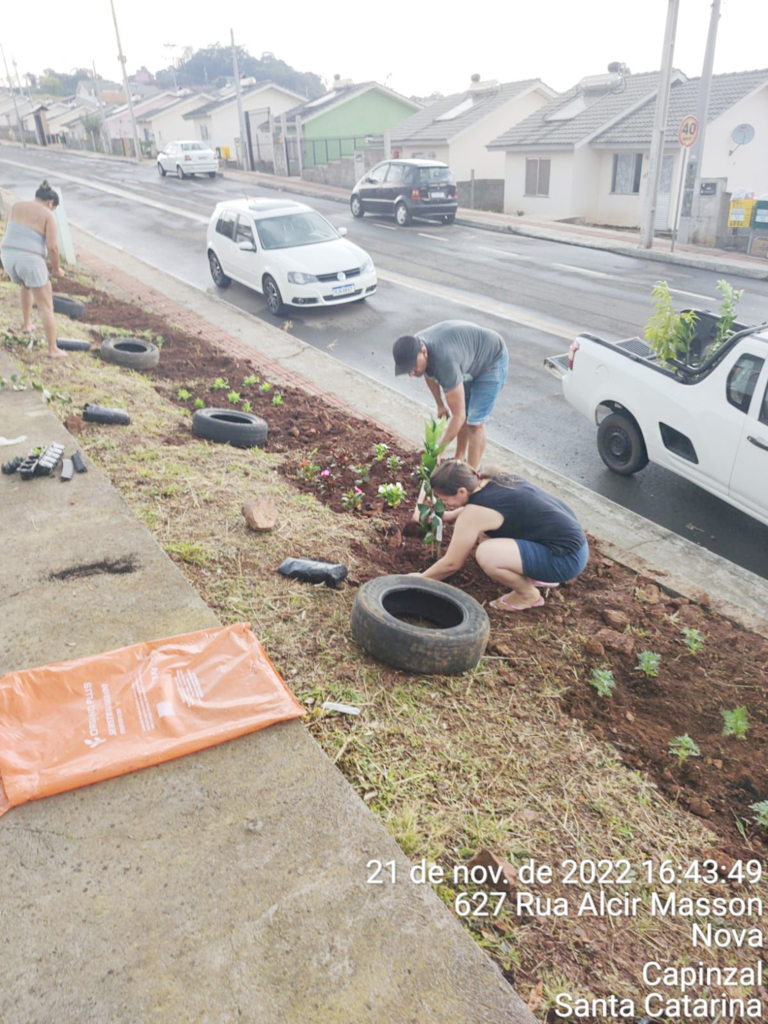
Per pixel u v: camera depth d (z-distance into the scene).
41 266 7.97
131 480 5.59
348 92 41.38
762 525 6.70
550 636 4.43
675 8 18.70
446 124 33.69
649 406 6.86
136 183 34.62
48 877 2.51
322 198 31.33
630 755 3.62
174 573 4.22
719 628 4.76
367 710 3.53
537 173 28.41
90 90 96.12
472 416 6.25
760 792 3.48
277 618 4.11
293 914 2.43
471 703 3.72
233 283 15.63
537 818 3.12
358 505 5.77
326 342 11.91
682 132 19.05
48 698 3.14
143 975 2.22
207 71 120.25
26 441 5.90
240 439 6.82
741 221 19.84
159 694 3.22
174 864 2.57
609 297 14.77
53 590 4.01
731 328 6.91
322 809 2.83
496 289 15.34
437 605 4.26
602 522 6.34
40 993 2.16
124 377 8.48
